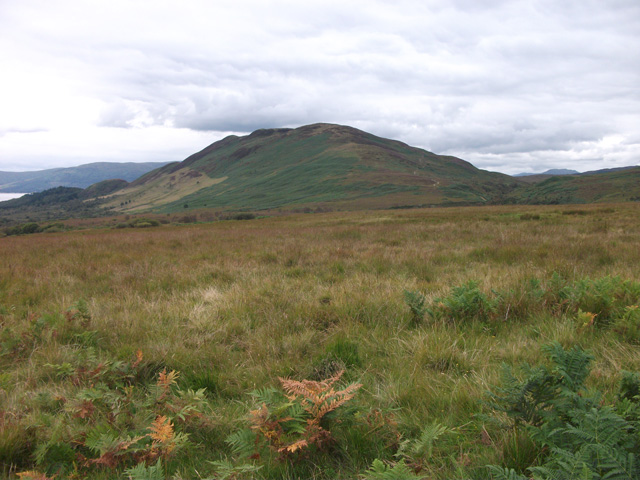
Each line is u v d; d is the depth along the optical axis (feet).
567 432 5.49
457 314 14.29
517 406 6.93
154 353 12.07
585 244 29.63
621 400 7.06
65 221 412.16
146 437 7.72
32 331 13.93
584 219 62.49
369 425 7.71
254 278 22.72
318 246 37.45
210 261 31.73
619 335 11.46
